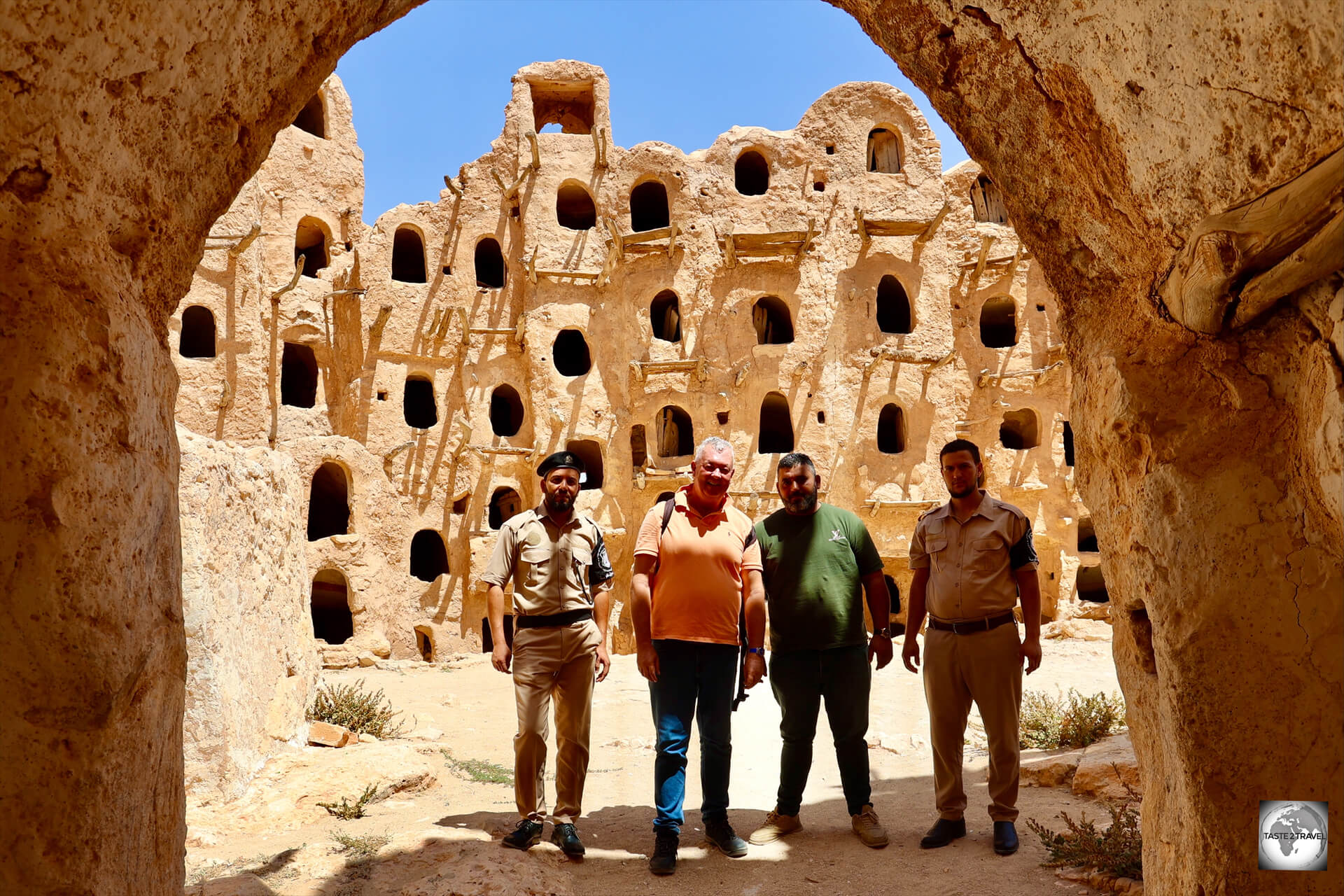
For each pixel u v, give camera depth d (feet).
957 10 11.36
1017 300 84.43
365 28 11.78
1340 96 7.41
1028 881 15.19
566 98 86.79
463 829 18.39
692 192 81.51
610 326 79.46
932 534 17.99
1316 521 8.89
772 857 16.97
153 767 8.79
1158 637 9.55
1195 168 9.27
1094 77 10.10
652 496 77.00
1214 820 8.94
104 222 8.45
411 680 51.65
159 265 9.60
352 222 75.05
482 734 31.48
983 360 83.56
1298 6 7.36
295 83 10.97
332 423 73.00
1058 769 21.17
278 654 25.17
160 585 8.97
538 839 17.12
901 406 78.89
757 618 17.16
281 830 18.72
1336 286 8.36
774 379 78.69
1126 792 19.01
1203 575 9.18
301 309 71.20
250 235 65.05
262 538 24.90
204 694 20.18
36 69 7.35
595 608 17.84
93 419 7.79
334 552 65.92
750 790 22.63
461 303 77.77
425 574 79.56
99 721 7.68
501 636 17.67
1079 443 11.93
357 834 18.12
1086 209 11.40
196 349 69.72
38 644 7.35
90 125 7.98
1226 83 8.42
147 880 8.67
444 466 75.15
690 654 17.22
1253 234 8.53
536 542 17.49
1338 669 8.71
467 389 76.69
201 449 21.40
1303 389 8.96
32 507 7.35
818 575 17.92
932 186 83.15
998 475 80.84
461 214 79.20
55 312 7.59
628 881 15.80
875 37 12.89
